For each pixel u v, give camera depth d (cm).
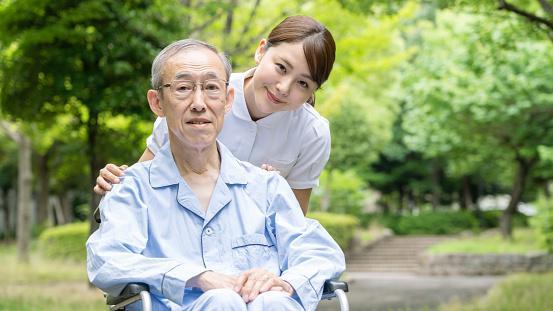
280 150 346
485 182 3462
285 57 304
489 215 3347
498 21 869
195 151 289
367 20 1081
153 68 289
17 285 1295
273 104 314
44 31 909
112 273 265
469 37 1620
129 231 280
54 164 2512
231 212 294
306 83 308
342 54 1116
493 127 2016
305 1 1055
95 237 281
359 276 2058
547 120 1822
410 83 2109
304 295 273
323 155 357
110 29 929
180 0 1045
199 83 282
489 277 1983
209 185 296
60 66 963
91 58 947
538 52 1730
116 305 277
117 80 966
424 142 2280
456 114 1992
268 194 305
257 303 263
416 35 2920
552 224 2044
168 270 262
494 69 1762
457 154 2350
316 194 2589
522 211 3744
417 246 2628
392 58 1276
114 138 1078
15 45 1074
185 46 286
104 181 296
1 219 3878
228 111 309
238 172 301
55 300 1006
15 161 3084
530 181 2953
